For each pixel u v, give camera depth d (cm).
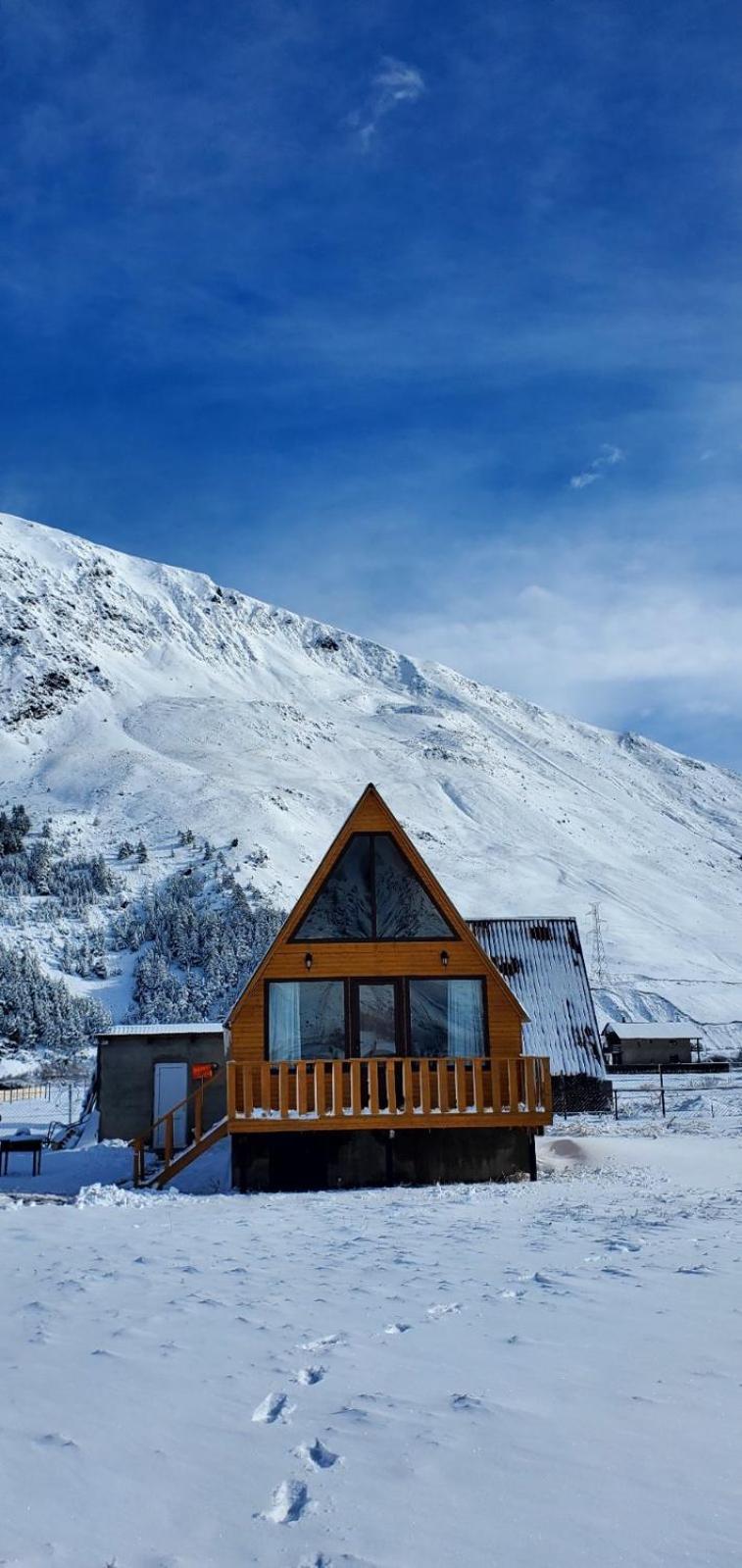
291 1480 564
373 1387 707
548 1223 1454
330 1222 1554
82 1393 705
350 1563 477
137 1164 2331
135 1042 3481
